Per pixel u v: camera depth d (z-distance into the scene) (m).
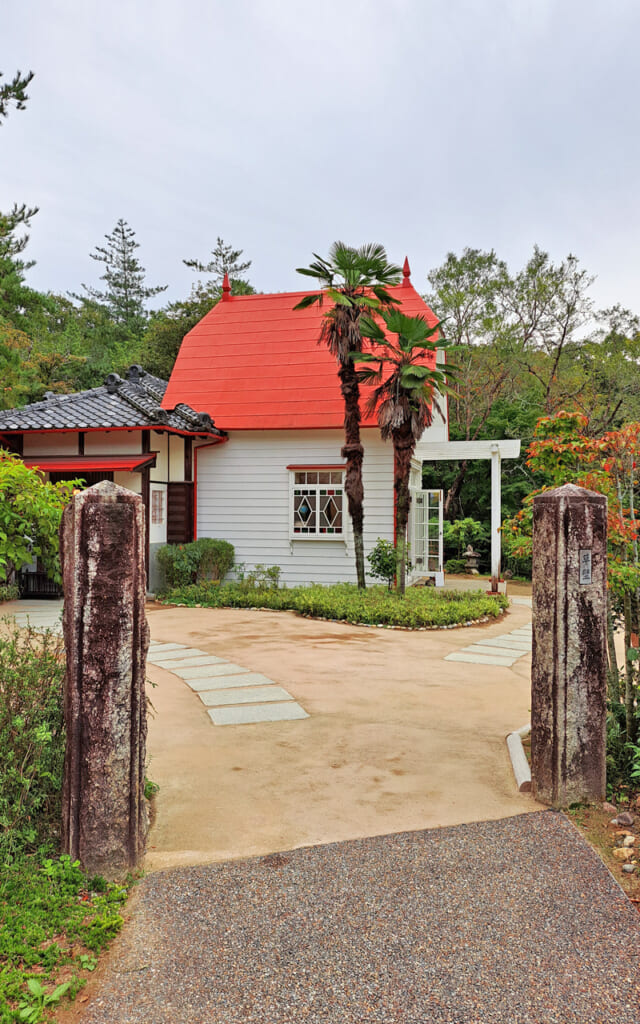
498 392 26.34
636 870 3.29
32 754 3.58
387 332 15.87
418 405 12.50
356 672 7.64
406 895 3.08
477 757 4.95
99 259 52.59
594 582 3.98
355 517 13.20
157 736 5.41
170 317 34.19
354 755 4.99
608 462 4.96
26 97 14.36
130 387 16.77
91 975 2.54
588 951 2.68
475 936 2.77
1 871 3.08
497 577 15.12
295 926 2.84
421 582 17.09
